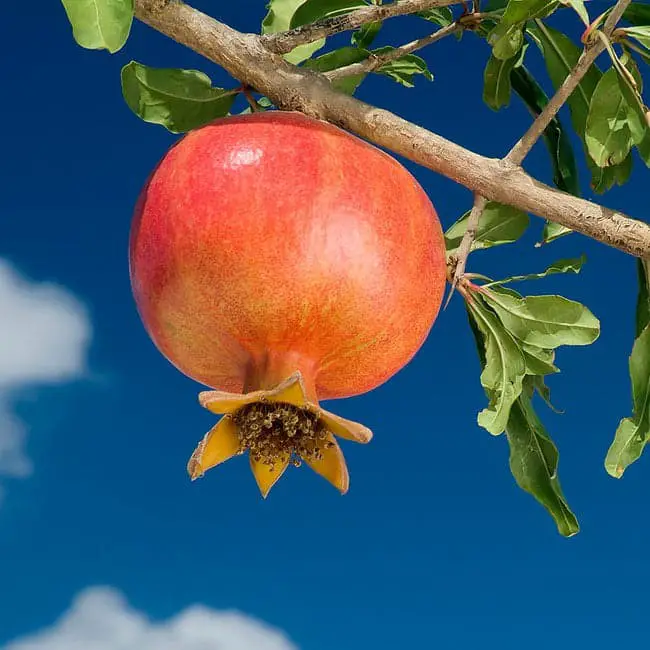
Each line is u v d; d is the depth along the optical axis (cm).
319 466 447
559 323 514
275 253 396
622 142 475
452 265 506
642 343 489
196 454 422
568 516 569
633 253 456
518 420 578
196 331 425
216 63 484
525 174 468
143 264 428
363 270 405
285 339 414
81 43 385
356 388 457
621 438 496
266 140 414
